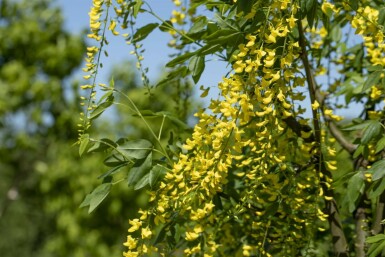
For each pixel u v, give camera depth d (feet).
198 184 3.99
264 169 4.06
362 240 4.88
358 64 5.51
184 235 4.96
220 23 4.23
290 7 3.88
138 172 4.21
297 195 4.33
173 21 5.18
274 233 4.78
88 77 4.30
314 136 4.49
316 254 5.10
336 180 4.44
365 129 4.09
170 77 4.62
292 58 3.85
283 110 3.96
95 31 4.30
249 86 3.86
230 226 4.97
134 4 4.36
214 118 3.92
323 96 5.39
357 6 3.94
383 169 3.86
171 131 4.81
